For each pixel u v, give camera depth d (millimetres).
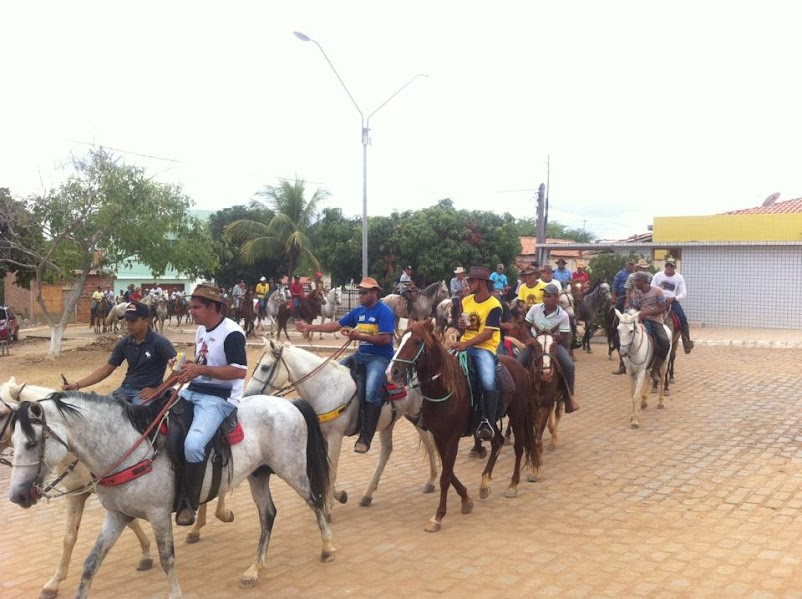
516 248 32625
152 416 5504
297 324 8320
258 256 38094
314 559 6562
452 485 8375
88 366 21219
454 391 7215
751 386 14430
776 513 7383
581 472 9195
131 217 22156
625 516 7484
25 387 5594
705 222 28391
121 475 5250
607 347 21000
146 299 31078
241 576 6207
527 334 9914
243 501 8445
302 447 6387
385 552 6676
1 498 8953
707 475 8836
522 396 8320
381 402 7832
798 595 5469
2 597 6008
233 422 5863
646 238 34219
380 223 32750
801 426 11164
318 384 7625
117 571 6453
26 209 22484
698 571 5984
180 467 5555
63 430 5020
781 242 24219
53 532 7617
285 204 38656
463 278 22859
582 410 12898
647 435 10984
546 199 43094
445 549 6707
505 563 6316
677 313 14523
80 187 21750
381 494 8641
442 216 31984
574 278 23812
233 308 28891
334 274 34531
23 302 41312
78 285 23125
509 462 9859
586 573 6035
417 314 22656
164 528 5496
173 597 5523
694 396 13719
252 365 18469
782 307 24609
